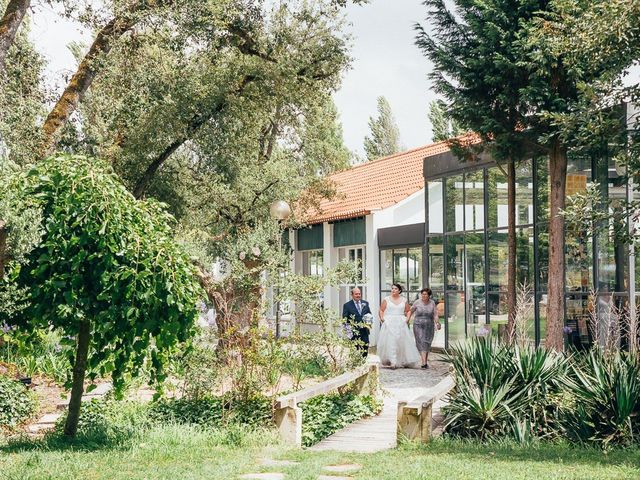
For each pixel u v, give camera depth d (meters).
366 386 13.97
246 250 14.46
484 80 15.36
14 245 8.49
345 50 22.11
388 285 27.08
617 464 8.37
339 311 29.59
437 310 21.70
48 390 14.74
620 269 14.81
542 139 12.62
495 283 20.22
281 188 26.39
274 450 9.46
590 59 11.95
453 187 22.42
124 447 9.16
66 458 8.25
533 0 14.69
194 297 9.64
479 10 15.45
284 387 14.05
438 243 23.45
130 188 22.25
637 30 11.25
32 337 9.82
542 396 10.68
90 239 9.05
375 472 7.68
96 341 9.21
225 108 21.42
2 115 18.02
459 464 8.16
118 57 19.95
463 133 19.58
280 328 13.95
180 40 19.12
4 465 7.73
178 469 7.76
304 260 33.28
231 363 11.73
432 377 18.50
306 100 22.62
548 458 8.78
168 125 20.77
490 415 10.39
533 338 18.09
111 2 18.98
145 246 9.21
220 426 10.84
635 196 14.98
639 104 11.77
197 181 24.09
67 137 21.02
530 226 18.45
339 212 29.52
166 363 10.22
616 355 10.83
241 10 20.72
